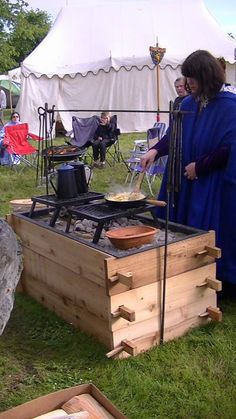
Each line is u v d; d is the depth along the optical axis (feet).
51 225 9.57
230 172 9.66
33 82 39.24
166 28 42.32
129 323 8.29
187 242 8.64
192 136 10.11
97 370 8.01
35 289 10.34
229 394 7.43
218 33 42.27
